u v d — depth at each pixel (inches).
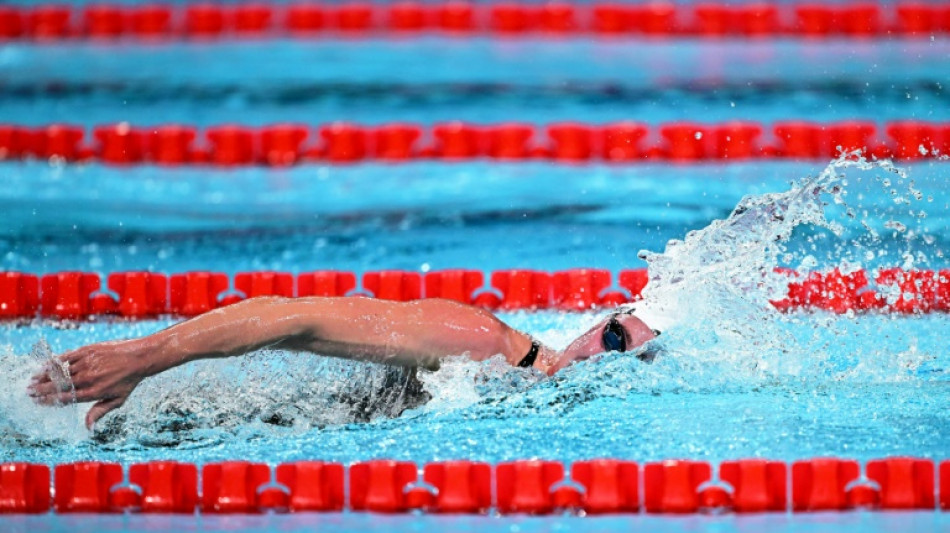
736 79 844.6
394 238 683.4
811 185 589.3
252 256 663.8
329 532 422.9
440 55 905.5
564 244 669.3
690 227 680.4
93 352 432.8
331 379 467.5
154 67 881.5
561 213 706.2
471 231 688.4
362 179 760.3
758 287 524.4
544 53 905.5
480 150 783.7
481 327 465.7
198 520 433.4
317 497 441.4
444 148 784.9
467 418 465.4
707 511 436.8
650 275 528.4
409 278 644.1
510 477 442.0
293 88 846.5
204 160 780.6
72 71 872.9
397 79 860.6
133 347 433.7
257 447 454.3
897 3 928.9
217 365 458.0
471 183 751.1
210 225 700.0
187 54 906.1
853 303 605.3
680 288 513.3
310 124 800.3
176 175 767.7
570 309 629.6
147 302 628.4
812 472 439.8
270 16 949.8
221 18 948.0
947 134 762.2
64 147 784.3
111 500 438.0
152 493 439.5
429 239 681.0
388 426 467.8
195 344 436.5
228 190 747.4
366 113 811.4
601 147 777.6
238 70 877.8
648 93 827.4
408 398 474.3
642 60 886.4
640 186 734.5
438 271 647.8
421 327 454.3
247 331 438.6
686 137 777.6
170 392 459.5
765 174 739.4
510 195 732.0
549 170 763.4
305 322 442.9
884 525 425.4
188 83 855.7
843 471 440.5
